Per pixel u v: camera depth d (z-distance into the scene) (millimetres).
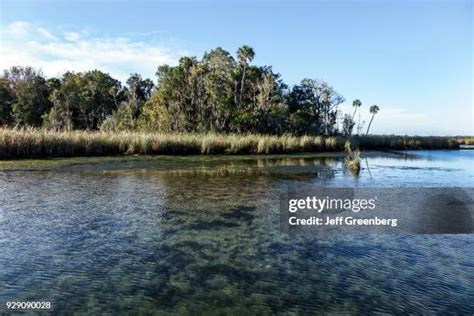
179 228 9117
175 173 18828
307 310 5340
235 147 30078
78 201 11805
